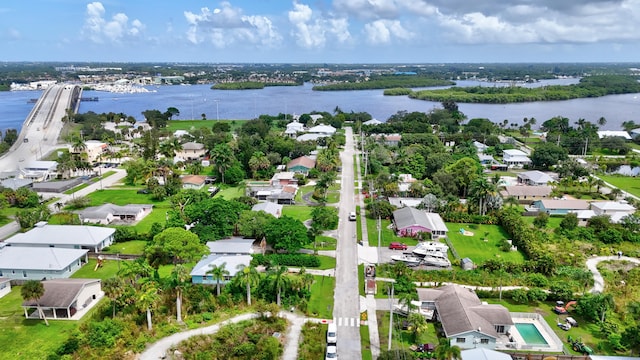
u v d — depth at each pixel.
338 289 85.81
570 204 131.25
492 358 62.56
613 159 198.12
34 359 64.00
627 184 164.62
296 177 160.25
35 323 73.69
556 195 140.12
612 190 148.25
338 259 98.81
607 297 76.00
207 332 71.88
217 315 76.62
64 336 69.94
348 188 153.75
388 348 66.69
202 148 197.50
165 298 78.88
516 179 163.62
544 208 130.62
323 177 145.38
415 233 111.94
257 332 71.56
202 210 106.81
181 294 77.38
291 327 73.50
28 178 159.00
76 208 129.38
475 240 111.69
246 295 80.94
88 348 65.62
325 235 112.12
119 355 65.44
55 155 199.12
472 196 127.00
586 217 123.00
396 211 123.38
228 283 83.00
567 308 79.88
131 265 76.19
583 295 79.56
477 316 71.88
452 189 143.75
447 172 150.12
